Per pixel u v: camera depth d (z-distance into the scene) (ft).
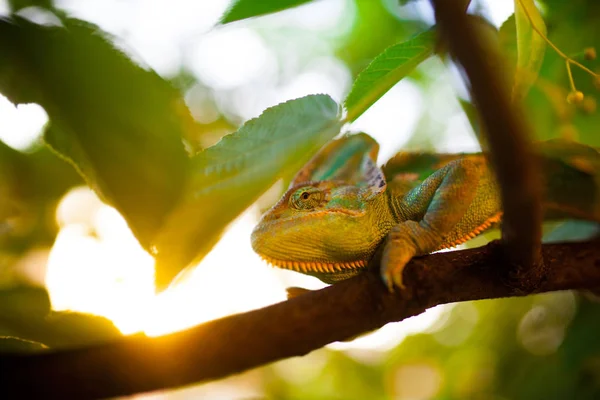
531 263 1.49
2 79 1.30
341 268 1.71
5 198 2.00
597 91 1.72
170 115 1.29
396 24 2.41
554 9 1.74
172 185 1.28
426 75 2.72
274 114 1.39
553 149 1.70
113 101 1.28
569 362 2.02
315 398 3.24
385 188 1.70
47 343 1.52
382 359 3.30
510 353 2.34
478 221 1.73
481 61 1.25
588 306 2.03
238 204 1.36
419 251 1.55
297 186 1.71
